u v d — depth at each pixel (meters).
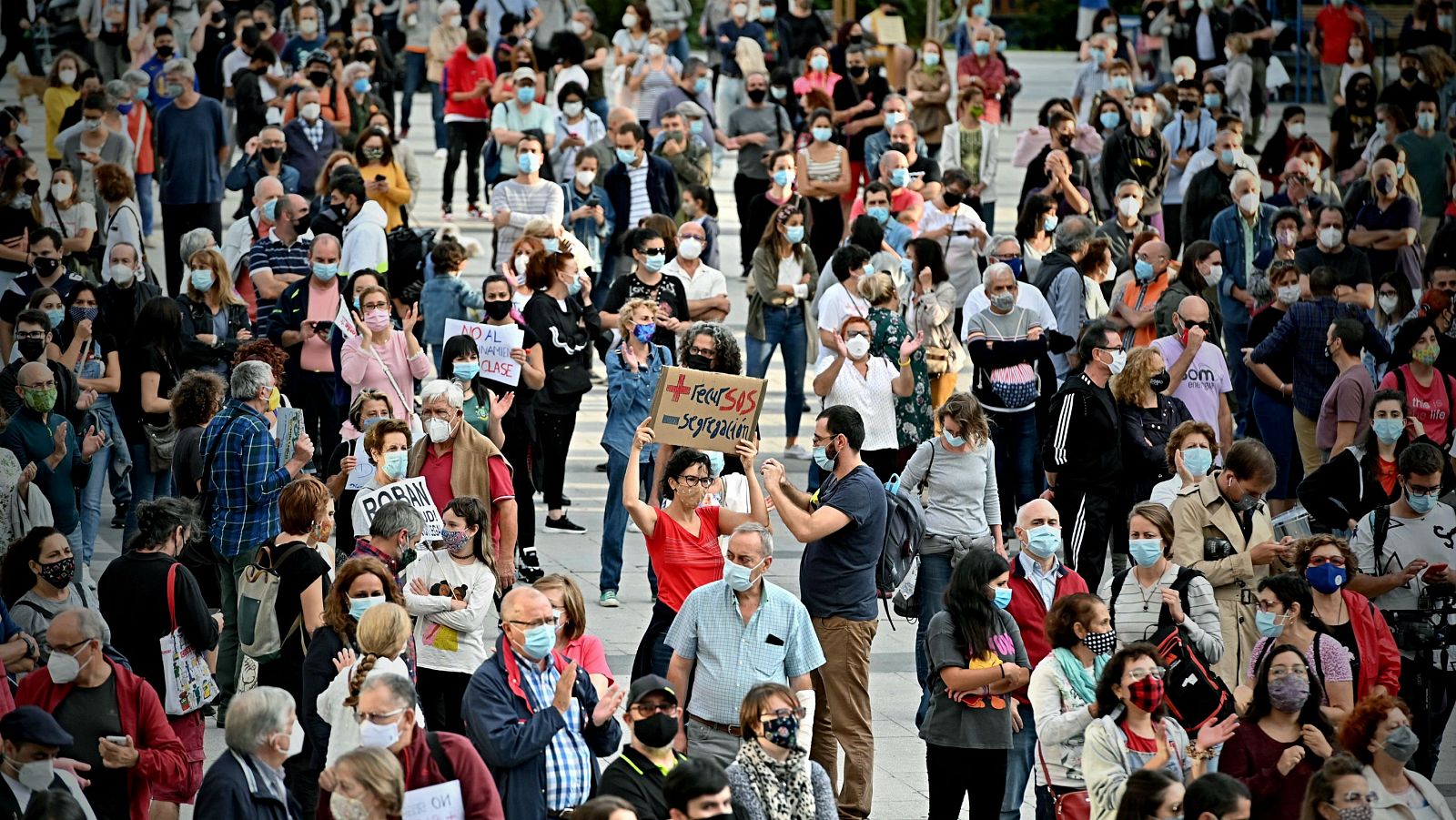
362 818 17.34
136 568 23.00
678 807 17.03
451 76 58.75
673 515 25.31
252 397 27.50
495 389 32.59
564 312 34.97
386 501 26.14
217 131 48.28
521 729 20.05
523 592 20.48
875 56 61.41
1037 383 35.31
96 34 66.31
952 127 54.56
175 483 29.20
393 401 32.91
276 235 38.53
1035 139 55.97
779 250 40.50
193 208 47.97
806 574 24.39
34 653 22.23
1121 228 42.88
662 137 51.19
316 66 50.12
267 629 24.14
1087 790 20.77
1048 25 100.12
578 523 37.53
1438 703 25.91
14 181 42.12
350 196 40.09
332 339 34.12
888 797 25.69
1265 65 66.19
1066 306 37.47
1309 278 36.19
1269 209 43.66
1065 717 21.16
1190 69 57.12
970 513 27.66
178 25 69.81
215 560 27.09
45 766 18.97
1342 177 56.69
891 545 25.77
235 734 18.70
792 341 40.91
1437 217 52.00
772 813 18.69
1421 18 69.12
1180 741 20.59
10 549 23.41
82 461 31.45
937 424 28.06
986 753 22.53
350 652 21.23
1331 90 72.06
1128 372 31.62
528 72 51.94
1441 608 26.14
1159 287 38.59
